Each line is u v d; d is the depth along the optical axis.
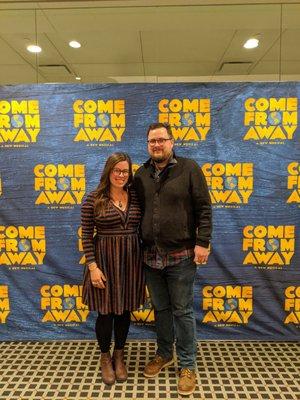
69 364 2.35
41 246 2.60
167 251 2.01
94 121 2.52
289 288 2.59
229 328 2.62
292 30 2.73
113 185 2.04
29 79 2.77
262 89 2.48
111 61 2.81
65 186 2.56
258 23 2.73
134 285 2.05
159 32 2.80
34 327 2.66
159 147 1.94
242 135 2.51
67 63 2.83
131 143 2.53
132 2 2.64
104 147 2.54
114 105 2.51
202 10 2.71
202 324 2.62
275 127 2.50
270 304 2.60
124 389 2.07
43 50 2.81
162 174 2.00
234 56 2.77
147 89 2.50
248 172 2.53
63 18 2.76
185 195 1.98
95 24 2.79
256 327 2.62
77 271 2.61
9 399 1.98
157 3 2.66
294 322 2.61
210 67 2.77
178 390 2.04
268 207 2.54
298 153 2.51
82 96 2.51
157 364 2.22
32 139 2.54
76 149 2.54
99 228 2.05
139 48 2.82
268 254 2.57
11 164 2.55
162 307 2.17
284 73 2.75
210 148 2.51
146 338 2.65
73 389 2.08
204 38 2.78
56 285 2.62
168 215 1.97
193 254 2.04
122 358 2.21
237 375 2.22
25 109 2.52
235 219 2.55
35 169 2.55
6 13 2.72
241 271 2.58
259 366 2.32
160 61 2.80
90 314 2.64
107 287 2.02
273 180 2.53
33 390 2.07
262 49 2.76
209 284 2.59
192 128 2.51
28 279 2.62
